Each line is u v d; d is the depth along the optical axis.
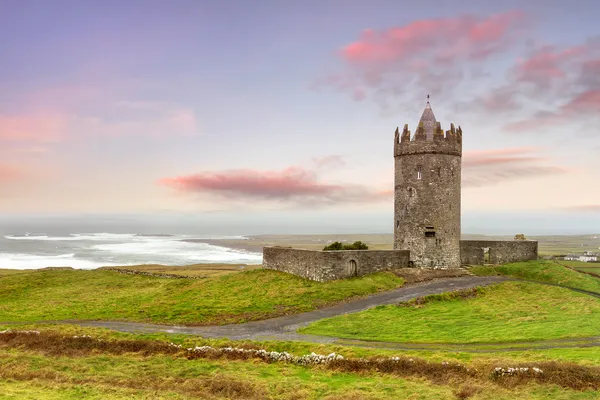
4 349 31.88
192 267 99.50
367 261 49.47
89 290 54.94
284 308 39.91
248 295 44.53
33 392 22.94
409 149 53.56
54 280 61.09
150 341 32.22
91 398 22.23
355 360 27.03
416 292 43.03
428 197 52.53
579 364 23.47
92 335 33.75
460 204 54.75
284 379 25.38
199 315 39.25
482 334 30.98
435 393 22.58
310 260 47.91
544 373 22.98
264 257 56.00
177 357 29.91
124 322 38.41
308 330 33.62
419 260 52.25
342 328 33.53
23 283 58.97
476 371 24.44
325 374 26.25
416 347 29.17
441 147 52.69
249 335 33.19
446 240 52.56
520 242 56.38
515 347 28.12
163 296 47.50
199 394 23.39
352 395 22.42
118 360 29.45
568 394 21.17
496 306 38.66
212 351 30.05
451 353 27.23
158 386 24.72
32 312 43.72
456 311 37.34
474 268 52.94
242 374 26.30
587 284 46.53
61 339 33.19
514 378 23.05
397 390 23.16
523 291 43.44
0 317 41.97
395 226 55.16
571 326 31.78
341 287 44.25
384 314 36.75
